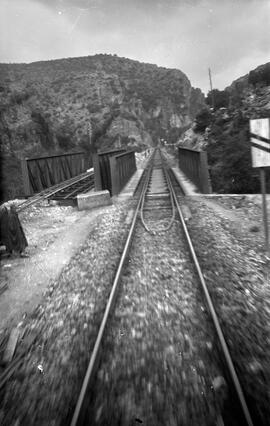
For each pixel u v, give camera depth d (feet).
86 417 9.03
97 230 29.48
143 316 14.05
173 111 508.53
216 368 10.62
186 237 24.18
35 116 252.62
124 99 428.15
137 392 9.78
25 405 9.66
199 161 46.50
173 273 18.42
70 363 11.35
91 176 72.74
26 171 52.39
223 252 21.44
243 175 55.62
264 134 18.43
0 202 46.55
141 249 23.08
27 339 13.06
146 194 47.14
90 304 15.47
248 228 27.40
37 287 18.28
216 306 14.49
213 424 8.51
